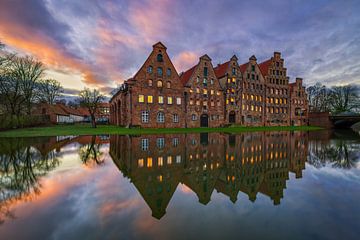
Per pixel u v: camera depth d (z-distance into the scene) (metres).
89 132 25.42
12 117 30.08
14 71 35.12
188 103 40.16
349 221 3.75
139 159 9.65
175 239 3.17
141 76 35.50
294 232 3.38
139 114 35.09
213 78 43.44
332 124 52.03
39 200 4.77
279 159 9.82
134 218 3.89
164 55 37.75
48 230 3.45
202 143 15.98
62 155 10.62
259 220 3.83
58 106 64.94
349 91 71.94
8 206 4.43
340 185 5.98
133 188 5.68
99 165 8.41
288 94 53.78
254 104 49.28
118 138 19.50
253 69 49.50
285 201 4.78
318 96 80.19
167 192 5.40
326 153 11.57
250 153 11.41
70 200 4.77
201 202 4.75
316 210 4.26
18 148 12.91
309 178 6.74
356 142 17.41
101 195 5.11
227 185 6.05
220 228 3.53
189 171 7.57
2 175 6.88
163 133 26.17
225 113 45.25
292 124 54.41
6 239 3.16
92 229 3.48
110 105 63.03
